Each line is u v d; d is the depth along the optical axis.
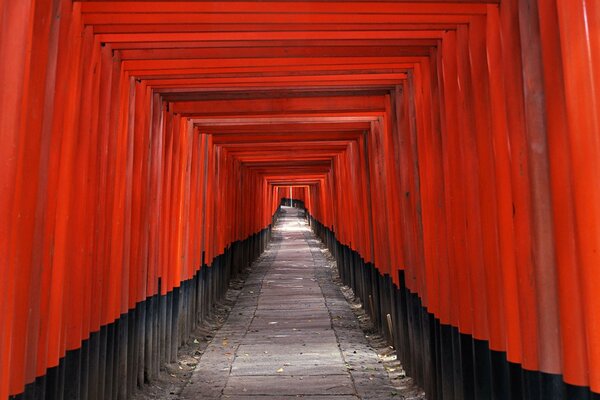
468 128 3.43
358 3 3.25
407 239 4.98
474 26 3.33
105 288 3.93
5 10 2.28
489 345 3.19
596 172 2.15
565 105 2.36
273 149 10.18
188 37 3.68
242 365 5.65
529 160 2.61
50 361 2.92
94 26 3.48
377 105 5.80
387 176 5.74
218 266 9.53
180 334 6.38
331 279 12.12
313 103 5.74
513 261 2.90
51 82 2.82
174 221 5.98
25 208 2.55
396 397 4.61
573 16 2.23
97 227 3.72
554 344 2.45
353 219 9.58
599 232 2.13
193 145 7.04
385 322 6.60
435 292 4.21
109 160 3.98
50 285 2.90
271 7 3.21
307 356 5.96
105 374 3.94
